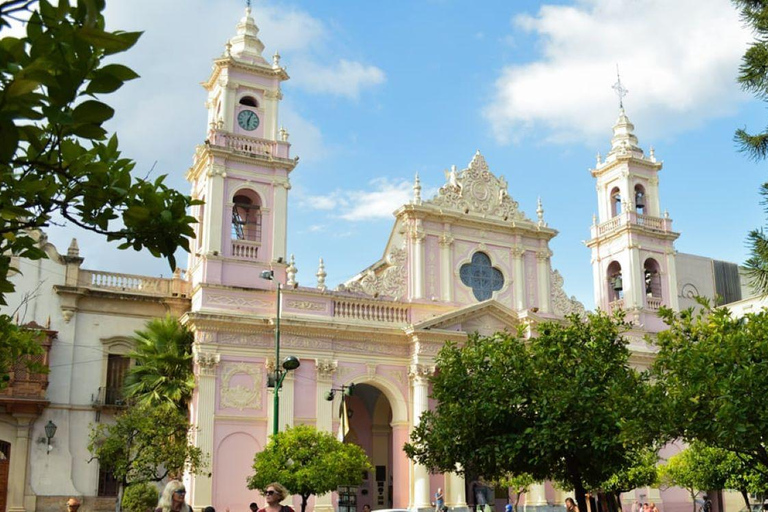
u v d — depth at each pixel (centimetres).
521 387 2320
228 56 4269
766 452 1725
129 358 4119
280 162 4262
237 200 4353
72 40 500
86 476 3878
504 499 4619
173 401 3794
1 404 3741
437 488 4191
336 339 4144
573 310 4916
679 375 1777
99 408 3959
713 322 1875
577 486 2248
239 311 3962
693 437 1811
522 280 4769
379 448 4806
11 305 3938
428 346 4266
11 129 507
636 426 1795
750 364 1678
